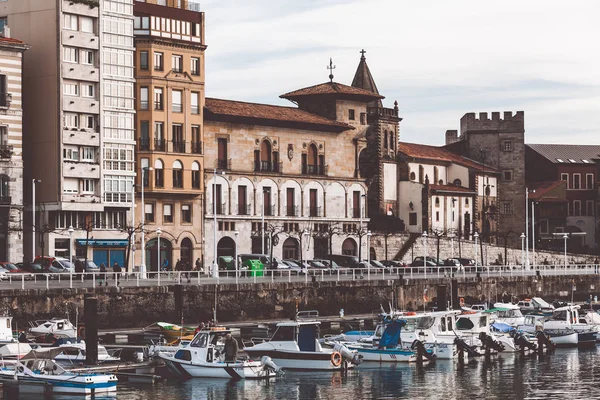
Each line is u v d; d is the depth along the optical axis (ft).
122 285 336.29
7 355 265.54
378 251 553.23
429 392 261.03
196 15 481.46
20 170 419.95
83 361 269.23
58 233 433.48
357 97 548.31
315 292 381.60
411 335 310.04
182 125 474.49
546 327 357.00
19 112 420.77
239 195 497.05
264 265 438.40
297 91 552.82
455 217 622.13
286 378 275.59
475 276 452.35
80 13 437.17
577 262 638.94
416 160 609.83
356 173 548.31
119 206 448.65
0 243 415.23
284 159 515.91
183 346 274.16
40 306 311.27
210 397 250.16
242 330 333.01
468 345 310.04
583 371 293.43
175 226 471.62
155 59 465.88
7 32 426.92
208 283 356.18
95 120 442.09
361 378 278.05
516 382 275.59
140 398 247.09
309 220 522.47
